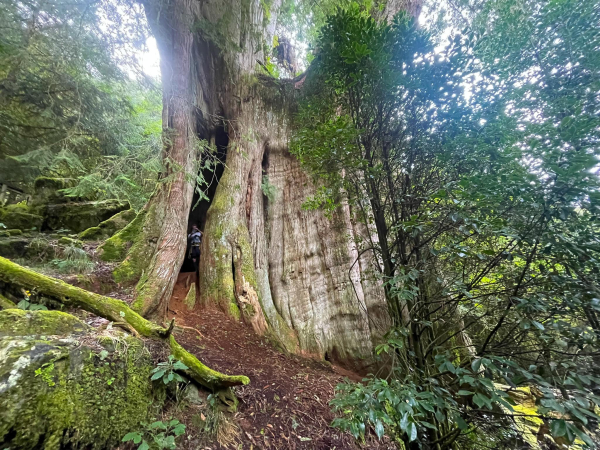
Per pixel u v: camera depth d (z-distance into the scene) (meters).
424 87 2.33
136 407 1.94
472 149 2.29
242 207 6.11
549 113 2.03
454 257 2.25
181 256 4.54
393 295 2.31
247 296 5.01
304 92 4.75
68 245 5.17
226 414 2.50
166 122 5.54
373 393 1.93
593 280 1.67
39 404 1.51
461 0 3.76
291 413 2.86
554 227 1.76
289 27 9.62
